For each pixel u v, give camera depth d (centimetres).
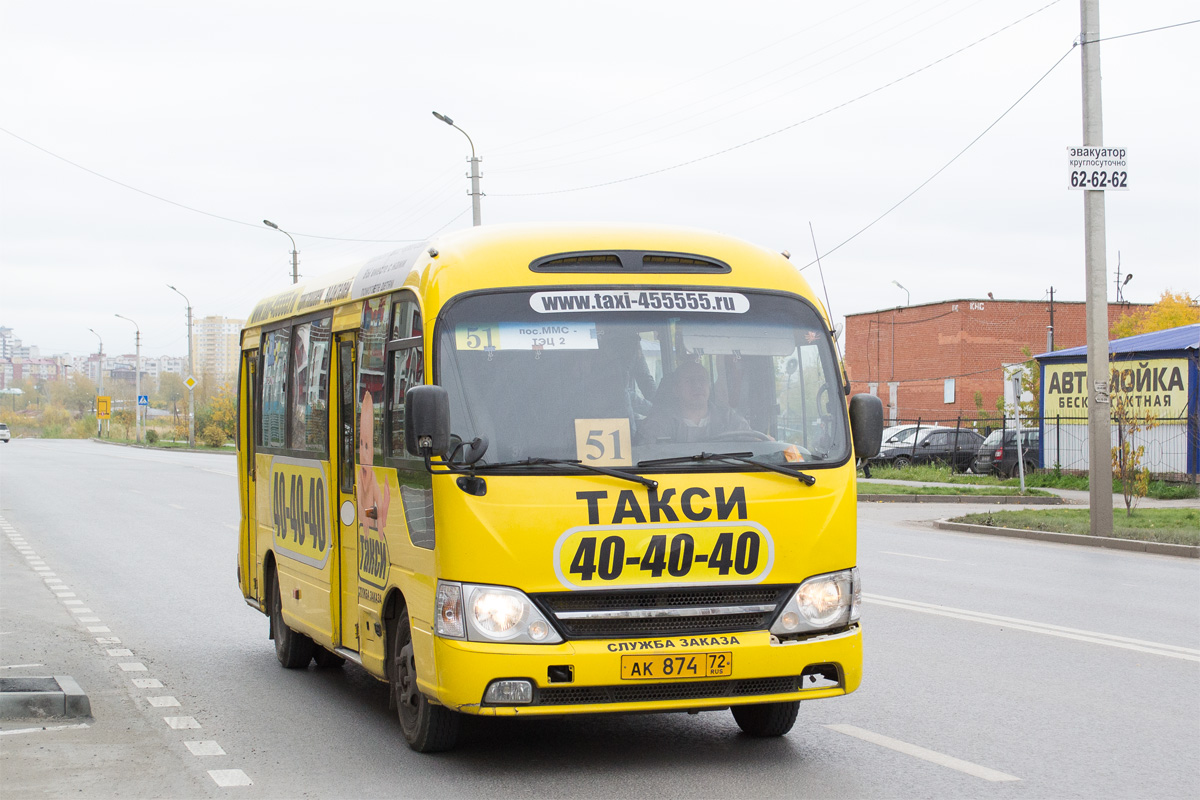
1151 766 680
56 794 646
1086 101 2072
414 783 660
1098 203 2088
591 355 676
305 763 707
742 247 736
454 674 628
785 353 705
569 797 627
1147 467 3075
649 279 700
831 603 672
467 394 658
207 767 700
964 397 5944
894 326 6394
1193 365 3044
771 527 659
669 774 670
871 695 871
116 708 867
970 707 831
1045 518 2297
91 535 2205
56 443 9825
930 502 2998
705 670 637
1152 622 1196
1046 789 635
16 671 994
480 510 633
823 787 639
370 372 799
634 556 639
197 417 9006
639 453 659
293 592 980
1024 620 1208
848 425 708
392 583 734
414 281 719
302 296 1010
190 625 1251
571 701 632
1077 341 6094
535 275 688
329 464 879
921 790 634
